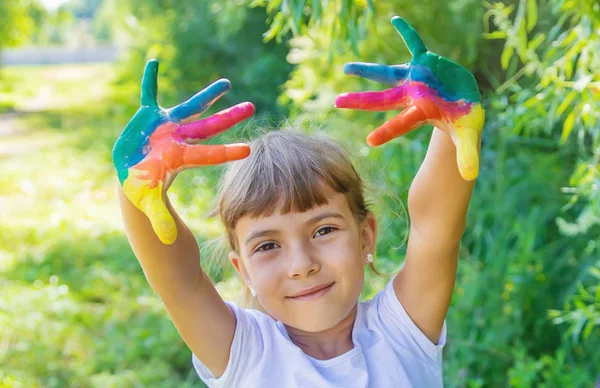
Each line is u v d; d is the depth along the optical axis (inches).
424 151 156.3
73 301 193.2
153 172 50.2
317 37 162.2
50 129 500.7
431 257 64.8
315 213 62.3
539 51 145.9
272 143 65.7
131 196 50.5
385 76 52.2
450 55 173.9
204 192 270.4
